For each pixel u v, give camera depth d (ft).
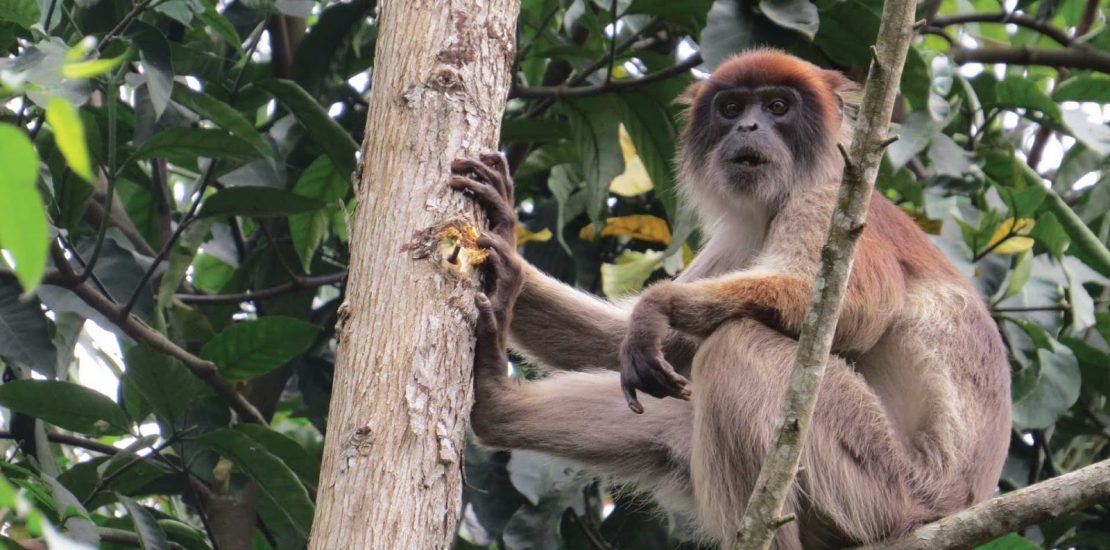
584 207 41.01
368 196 22.90
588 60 40.75
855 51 37.47
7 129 9.79
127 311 33.40
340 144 36.88
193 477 36.70
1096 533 38.06
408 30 23.86
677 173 38.42
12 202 9.80
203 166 38.65
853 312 30.42
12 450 37.73
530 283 34.68
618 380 33.40
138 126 36.99
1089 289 41.39
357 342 21.57
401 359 21.25
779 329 29.71
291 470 33.12
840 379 29.73
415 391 21.06
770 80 36.01
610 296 39.37
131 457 33.60
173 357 32.53
